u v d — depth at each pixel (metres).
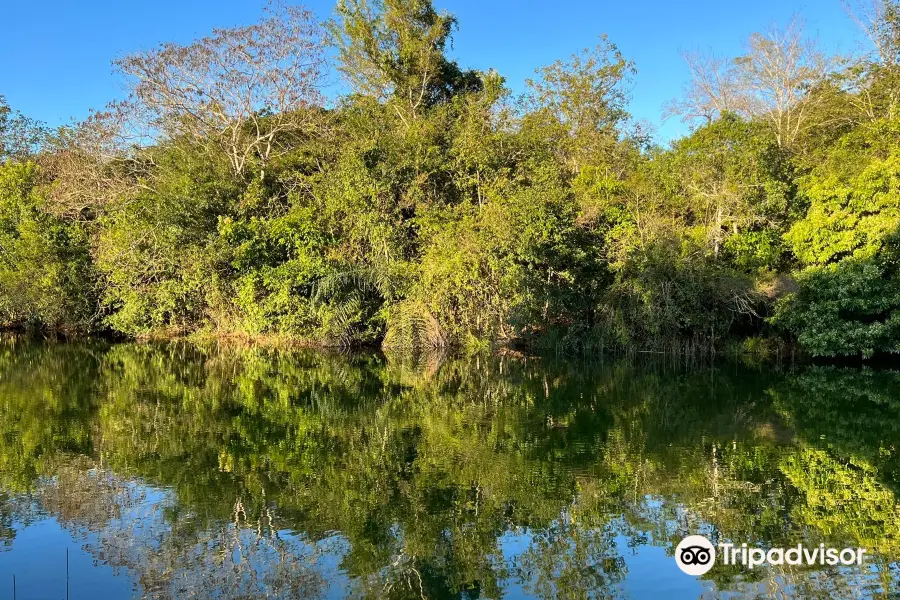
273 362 19.78
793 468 9.27
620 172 24.92
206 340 24.00
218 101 24.77
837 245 17.47
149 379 16.75
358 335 22.27
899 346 17.38
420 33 30.80
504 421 12.12
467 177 23.19
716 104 30.42
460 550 6.78
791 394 14.59
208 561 6.53
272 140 26.58
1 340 25.00
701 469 9.20
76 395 14.51
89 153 25.06
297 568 6.38
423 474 9.02
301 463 9.48
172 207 22.67
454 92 33.25
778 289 18.94
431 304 20.59
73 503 7.97
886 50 25.66
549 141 25.88
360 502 7.98
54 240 25.00
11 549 6.77
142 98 24.41
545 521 7.46
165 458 9.70
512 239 19.50
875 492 8.28
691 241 19.41
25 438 10.78
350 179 22.16
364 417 12.44
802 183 19.58
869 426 11.66
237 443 10.56
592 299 20.91
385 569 6.38
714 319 19.33
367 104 28.27
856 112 25.58
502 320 20.56
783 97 28.22
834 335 17.34
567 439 10.80
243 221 22.69
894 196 16.84
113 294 24.22
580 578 6.17
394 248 22.06
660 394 14.79
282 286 21.80
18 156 32.19
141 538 7.02
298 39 25.06
